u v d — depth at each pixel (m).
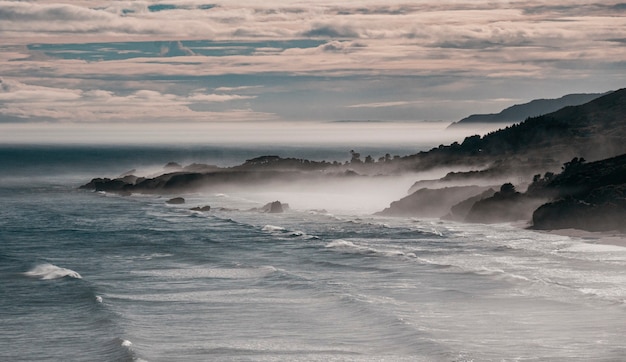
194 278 65.88
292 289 60.00
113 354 42.97
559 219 91.44
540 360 40.34
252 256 77.19
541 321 48.00
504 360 40.34
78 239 93.00
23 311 54.28
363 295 56.72
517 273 63.62
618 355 40.91
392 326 47.53
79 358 42.78
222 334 47.31
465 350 42.19
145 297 58.47
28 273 68.75
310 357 42.28
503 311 50.72
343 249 79.25
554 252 74.00
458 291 57.06
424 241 84.38
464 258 72.19
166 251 81.94
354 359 41.72
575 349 42.12
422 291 57.59
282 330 48.03
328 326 48.69
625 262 67.94
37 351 44.22
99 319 50.81
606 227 88.38
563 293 55.19
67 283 63.81
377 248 80.12
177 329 48.62
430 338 44.47
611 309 50.34
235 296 58.22
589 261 68.56
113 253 81.38
